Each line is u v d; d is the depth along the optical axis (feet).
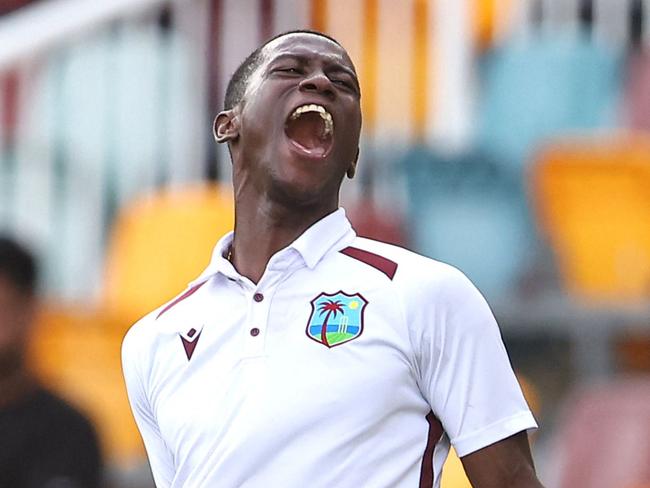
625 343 102.68
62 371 99.40
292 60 44.04
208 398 42.86
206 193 105.09
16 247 76.13
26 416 74.28
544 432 99.50
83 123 106.52
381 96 109.50
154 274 102.42
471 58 111.86
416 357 42.45
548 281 103.19
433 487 42.50
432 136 109.91
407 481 41.86
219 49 105.81
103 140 106.32
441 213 105.70
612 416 92.43
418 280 42.91
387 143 108.47
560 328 99.50
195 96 105.91
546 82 111.45
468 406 42.39
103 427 97.19
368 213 101.60
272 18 106.01
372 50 109.29
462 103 110.63
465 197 106.22
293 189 43.62
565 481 91.15
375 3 109.19
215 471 41.75
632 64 111.96
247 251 45.01
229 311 44.11
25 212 105.19
